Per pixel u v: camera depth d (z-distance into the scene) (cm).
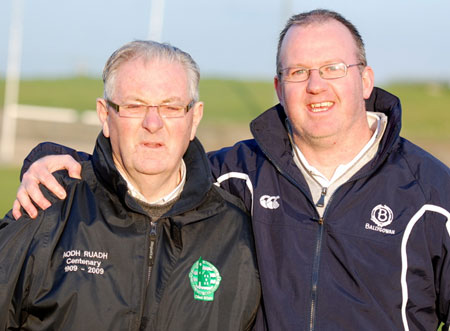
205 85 4425
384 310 320
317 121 341
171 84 312
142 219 314
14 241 307
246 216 345
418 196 332
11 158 2209
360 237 329
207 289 313
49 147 354
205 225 327
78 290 299
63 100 3800
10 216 318
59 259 305
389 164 344
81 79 4638
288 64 349
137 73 311
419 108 3681
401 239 327
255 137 359
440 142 2639
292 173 346
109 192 321
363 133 353
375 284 322
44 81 4441
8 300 301
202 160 330
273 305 320
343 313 317
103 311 298
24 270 303
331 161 352
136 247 309
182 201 317
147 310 302
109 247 308
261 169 360
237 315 316
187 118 319
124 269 306
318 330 315
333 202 337
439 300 329
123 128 312
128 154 314
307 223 335
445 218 326
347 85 342
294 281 324
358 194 337
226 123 3070
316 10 360
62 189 316
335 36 346
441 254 325
